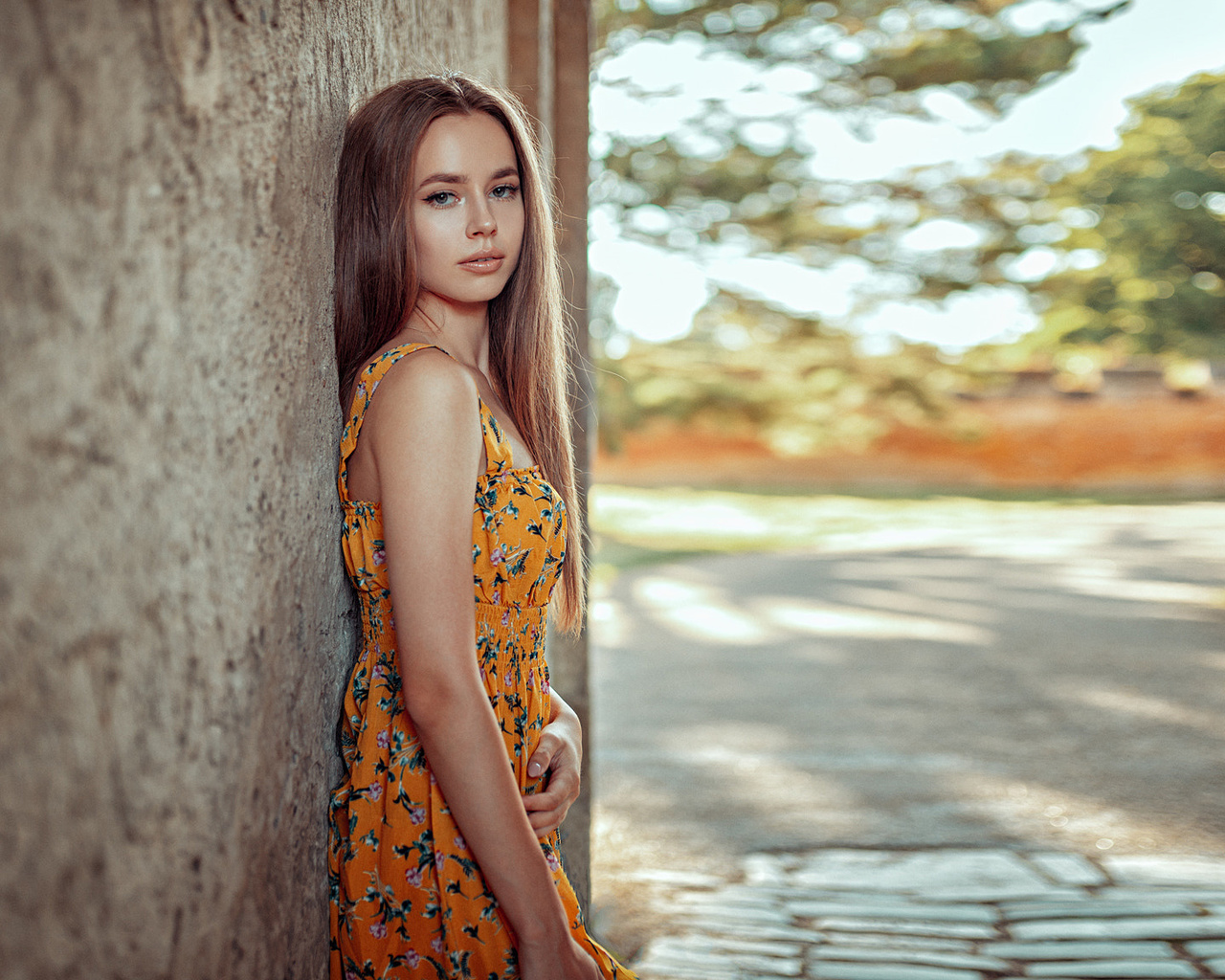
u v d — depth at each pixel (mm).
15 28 752
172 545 955
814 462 26781
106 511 853
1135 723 5215
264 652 1162
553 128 3213
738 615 9141
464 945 1288
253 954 1127
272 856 1183
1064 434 25984
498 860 1211
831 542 15633
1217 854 3523
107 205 857
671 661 7230
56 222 793
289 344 1248
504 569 1329
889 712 5652
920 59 13008
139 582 899
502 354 1571
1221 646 7047
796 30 13055
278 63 1212
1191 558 12195
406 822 1305
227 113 1072
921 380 20250
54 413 789
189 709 981
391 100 1384
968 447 26328
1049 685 6098
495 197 1436
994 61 12781
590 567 3059
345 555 1400
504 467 1342
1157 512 19281
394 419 1243
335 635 1434
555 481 1647
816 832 3848
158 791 926
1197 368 25531
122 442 875
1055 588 10148
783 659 7180
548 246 1588
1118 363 25938
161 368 938
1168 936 2861
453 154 1384
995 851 3605
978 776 4469
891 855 3596
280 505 1217
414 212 1395
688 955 2779
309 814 1312
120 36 877
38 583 771
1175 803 4043
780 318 17516
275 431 1200
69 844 805
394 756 1321
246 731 1108
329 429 1408
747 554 14242
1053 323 24859
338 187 1438
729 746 5070
